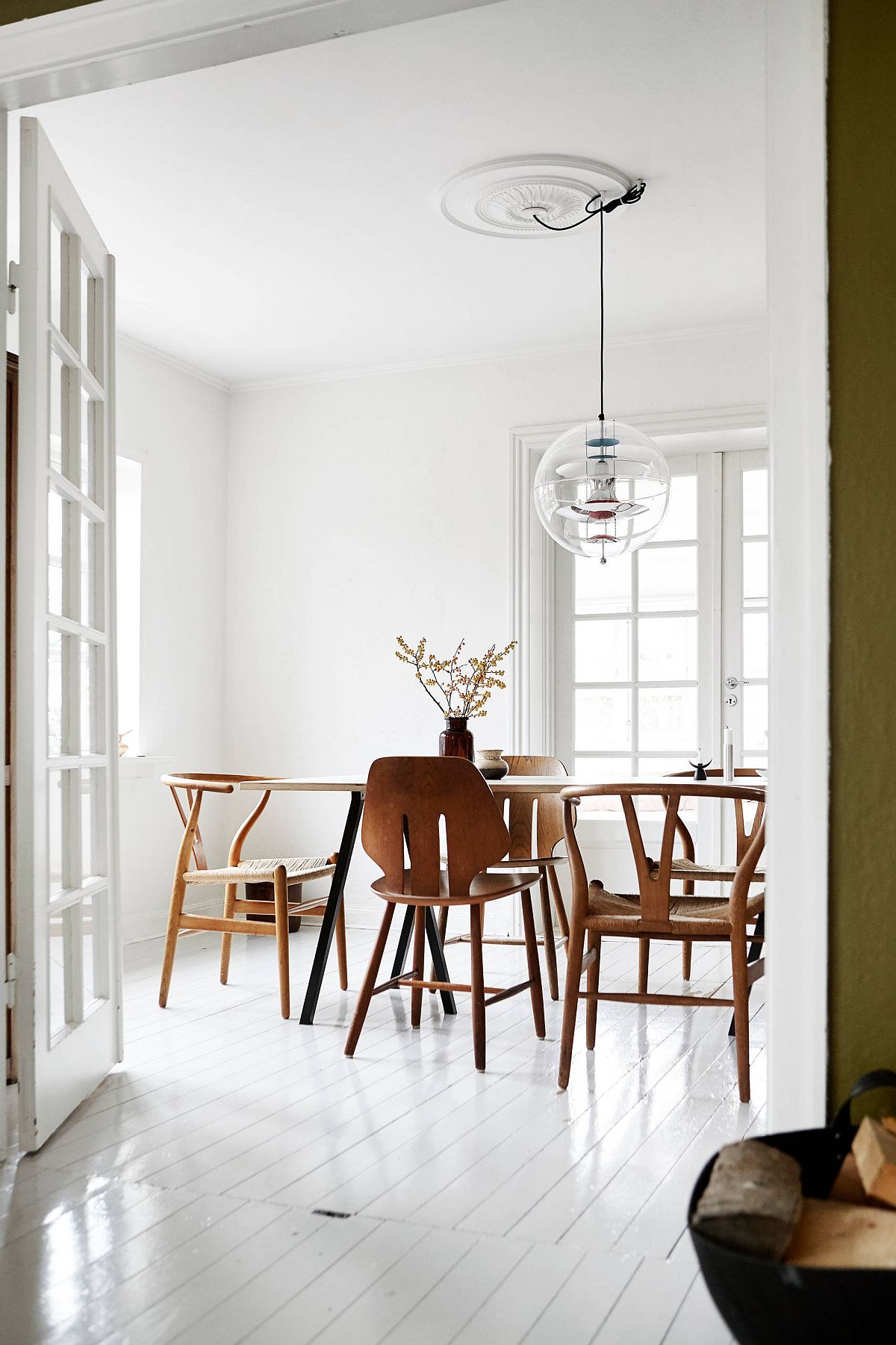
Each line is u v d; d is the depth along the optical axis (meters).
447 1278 1.97
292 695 6.15
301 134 3.67
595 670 5.82
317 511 6.15
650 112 3.56
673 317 5.30
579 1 3.00
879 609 1.90
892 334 1.91
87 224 3.07
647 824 5.65
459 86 3.40
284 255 4.63
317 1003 3.83
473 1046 3.49
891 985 1.88
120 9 2.40
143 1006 4.09
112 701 3.28
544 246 4.52
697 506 5.70
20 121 2.61
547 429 5.66
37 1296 1.91
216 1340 1.77
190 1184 2.40
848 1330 1.39
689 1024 3.80
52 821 2.80
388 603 5.97
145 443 5.71
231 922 4.00
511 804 4.42
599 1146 2.61
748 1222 1.51
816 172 1.95
